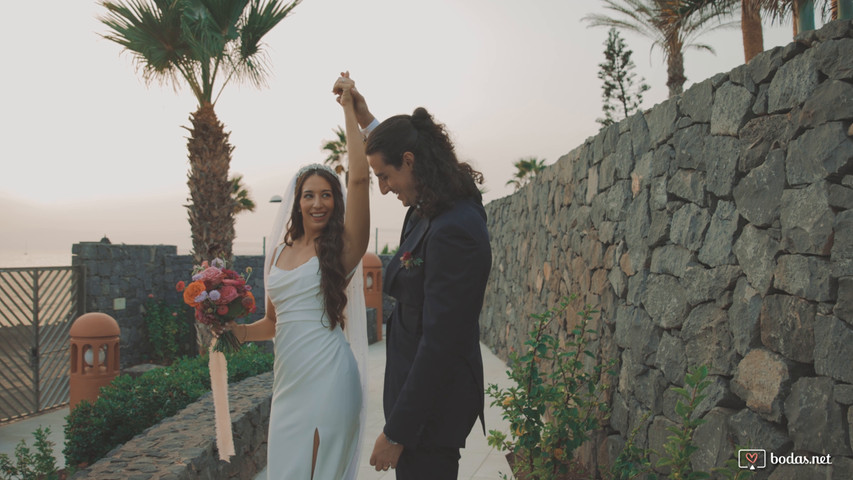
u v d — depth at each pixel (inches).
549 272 252.8
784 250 86.4
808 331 80.7
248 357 260.7
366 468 174.2
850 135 76.2
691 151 115.0
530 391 140.3
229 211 366.6
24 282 331.6
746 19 266.5
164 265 470.3
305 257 101.0
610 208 160.2
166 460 132.0
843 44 77.8
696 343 107.9
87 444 176.6
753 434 88.7
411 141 74.5
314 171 103.3
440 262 68.9
